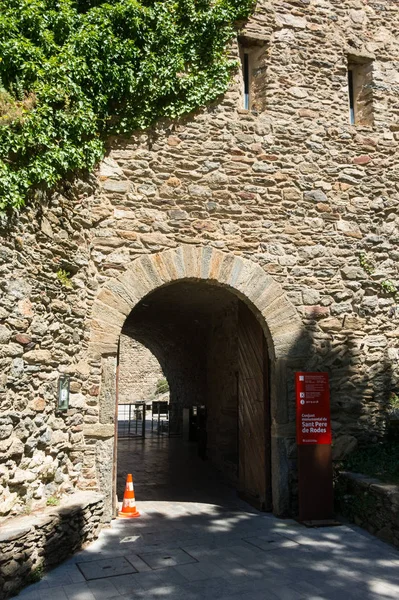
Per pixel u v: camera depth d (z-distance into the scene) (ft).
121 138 20.04
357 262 22.38
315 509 18.98
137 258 19.43
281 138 22.08
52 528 13.98
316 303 21.45
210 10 21.43
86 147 17.99
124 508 19.62
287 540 16.79
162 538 16.80
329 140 22.84
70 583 13.00
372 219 22.97
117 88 19.45
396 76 24.67
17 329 14.34
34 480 14.80
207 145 20.99
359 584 13.23
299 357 20.83
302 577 13.65
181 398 47.44
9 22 16.06
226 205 20.84
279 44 22.81
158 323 40.93
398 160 23.91
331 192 22.45
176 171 20.44
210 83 21.12
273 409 20.56
